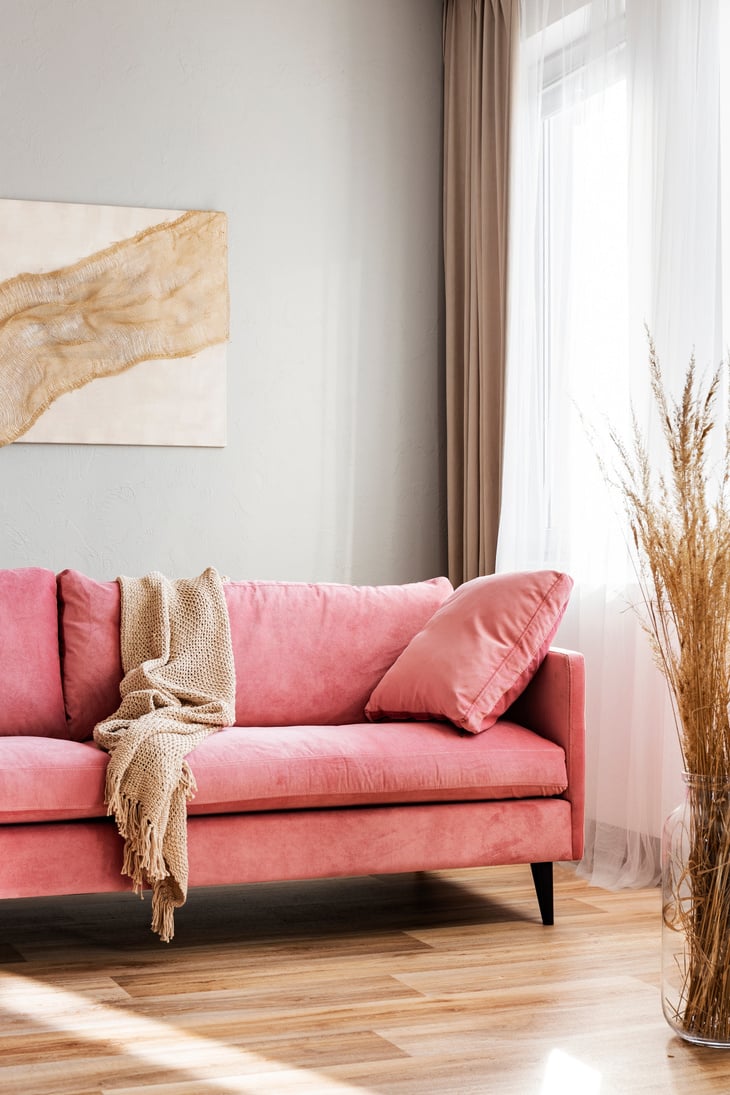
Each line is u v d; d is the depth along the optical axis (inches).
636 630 140.3
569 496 156.6
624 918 125.0
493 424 176.9
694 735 90.1
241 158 180.4
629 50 144.7
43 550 170.7
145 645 131.6
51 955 111.8
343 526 186.4
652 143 141.0
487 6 177.8
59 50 171.3
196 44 177.9
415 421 190.4
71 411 170.7
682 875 91.0
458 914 126.7
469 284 182.5
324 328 185.2
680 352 133.7
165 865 109.7
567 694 123.8
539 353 165.2
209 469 178.9
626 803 141.7
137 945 115.1
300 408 183.8
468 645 126.3
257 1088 82.4
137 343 173.6
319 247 184.7
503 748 121.5
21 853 107.3
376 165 187.9
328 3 185.0
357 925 122.6
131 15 174.7
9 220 168.6
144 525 175.5
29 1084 82.9
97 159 173.3
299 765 114.6
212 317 177.3
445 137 189.5
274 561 182.5
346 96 186.1
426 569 191.2
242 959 110.7
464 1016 96.0
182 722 121.6
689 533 89.1
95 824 110.3
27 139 170.1
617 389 147.5
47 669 128.8
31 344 169.0
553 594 127.0
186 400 175.9
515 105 170.2
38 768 107.8
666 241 136.1
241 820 114.0
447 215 187.6
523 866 149.0
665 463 135.1
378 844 117.5
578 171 157.2
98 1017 95.5
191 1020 94.7
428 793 119.0
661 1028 94.1
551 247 161.6
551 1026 94.1
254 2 181.0
